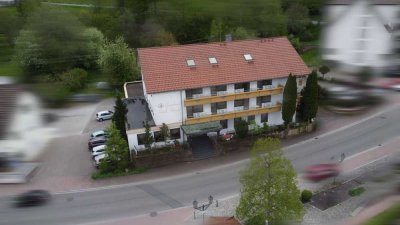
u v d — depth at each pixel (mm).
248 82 30312
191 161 30172
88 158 29375
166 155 29672
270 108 31516
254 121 31906
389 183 10609
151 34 26938
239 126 30922
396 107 30203
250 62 30766
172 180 28016
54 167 25156
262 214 20672
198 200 25656
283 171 20422
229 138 31266
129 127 29688
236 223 22125
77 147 28797
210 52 30875
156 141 30375
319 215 23000
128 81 29422
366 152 28859
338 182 25938
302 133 32312
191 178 28156
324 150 29859
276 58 31219
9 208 21969
